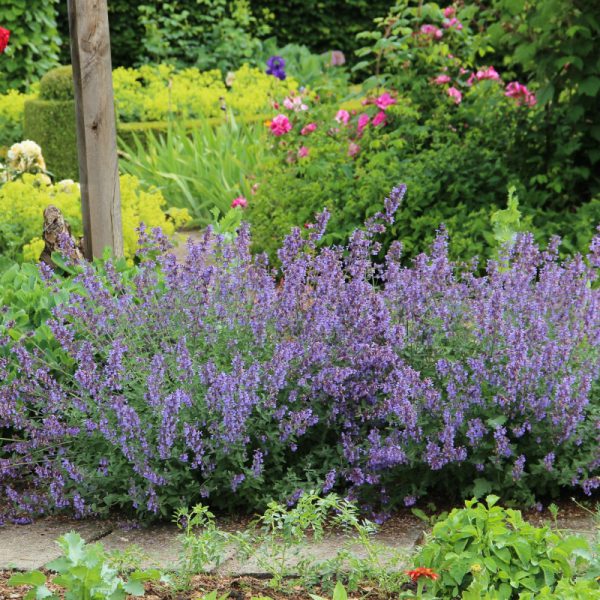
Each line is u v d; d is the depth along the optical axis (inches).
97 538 203.5
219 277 234.8
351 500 211.9
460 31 486.6
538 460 215.0
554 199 418.6
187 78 750.5
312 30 888.9
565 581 154.6
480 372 215.0
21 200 386.9
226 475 209.3
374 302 221.3
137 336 229.8
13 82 745.0
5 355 245.8
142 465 205.8
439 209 407.2
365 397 223.8
